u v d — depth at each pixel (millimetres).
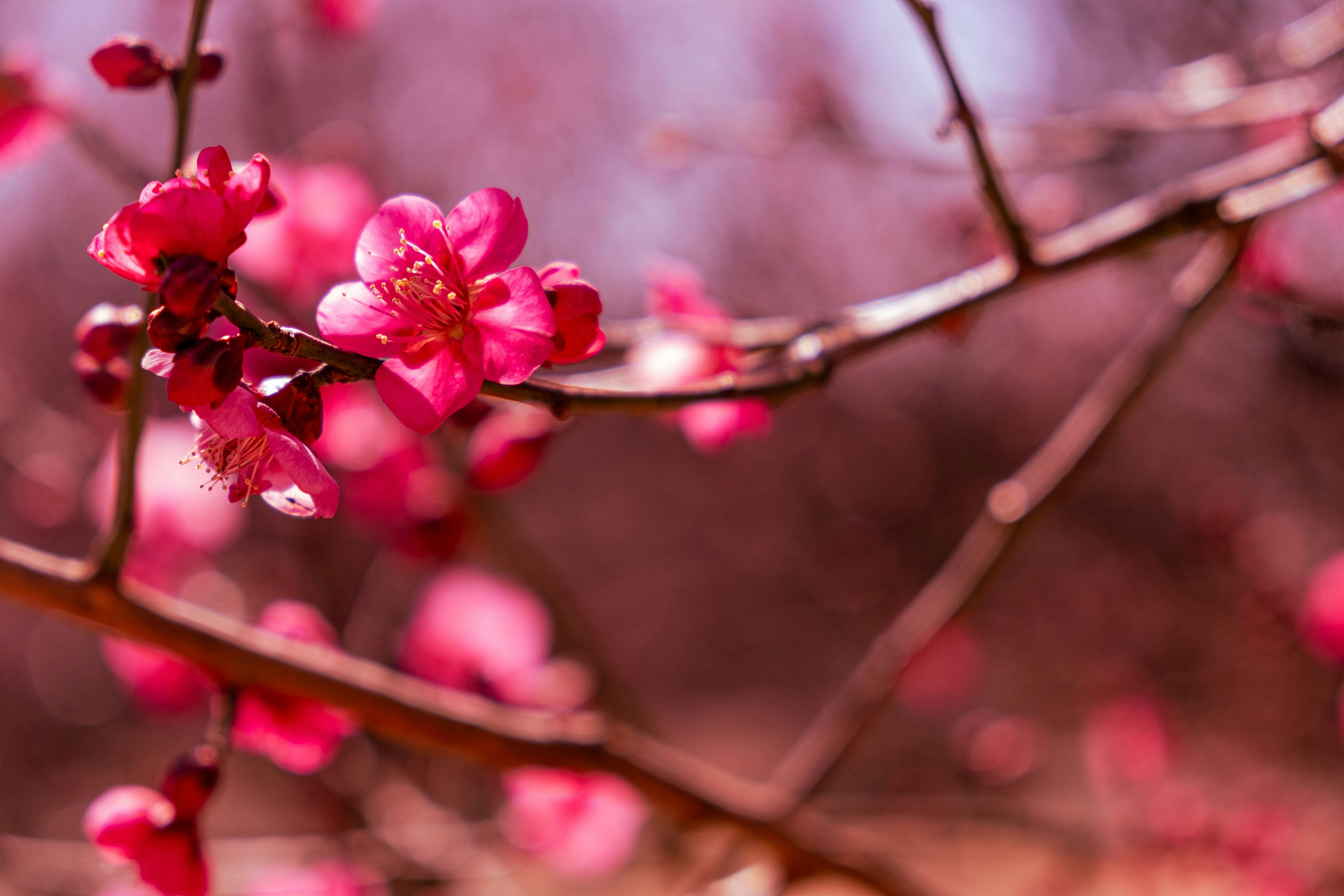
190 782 420
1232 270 486
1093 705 1091
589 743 445
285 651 426
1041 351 2117
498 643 580
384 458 541
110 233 372
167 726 1498
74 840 1485
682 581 2354
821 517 2252
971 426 2217
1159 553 1533
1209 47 1542
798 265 2268
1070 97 1628
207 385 367
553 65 2184
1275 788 959
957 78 428
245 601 892
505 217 381
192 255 369
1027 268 436
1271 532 1024
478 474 440
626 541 2414
